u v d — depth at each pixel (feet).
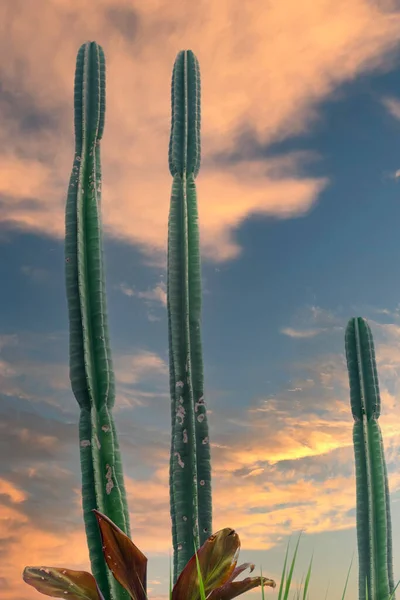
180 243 9.20
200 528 8.24
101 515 6.14
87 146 9.02
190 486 8.21
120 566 6.16
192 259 9.15
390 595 9.02
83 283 8.19
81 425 7.75
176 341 8.77
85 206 8.63
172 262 9.10
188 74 10.11
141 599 6.16
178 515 8.14
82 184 8.75
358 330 9.93
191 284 9.04
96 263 8.36
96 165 8.95
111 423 7.88
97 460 7.63
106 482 7.61
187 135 9.79
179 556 7.97
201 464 8.46
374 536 9.21
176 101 9.96
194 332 8.87
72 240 8.35
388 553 9.24
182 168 9.64
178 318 8.86
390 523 9.39
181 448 8.35
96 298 8.22
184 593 6.08
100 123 9.17
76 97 9.23
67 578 6.14
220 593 6.19
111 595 7.23
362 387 9.68
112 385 8.00
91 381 7.86
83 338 7.96
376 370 9.82
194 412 8.58
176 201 9.45
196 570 6.11
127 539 6.15
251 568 6.52
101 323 8.14
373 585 9.02
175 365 8.70
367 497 9.30
